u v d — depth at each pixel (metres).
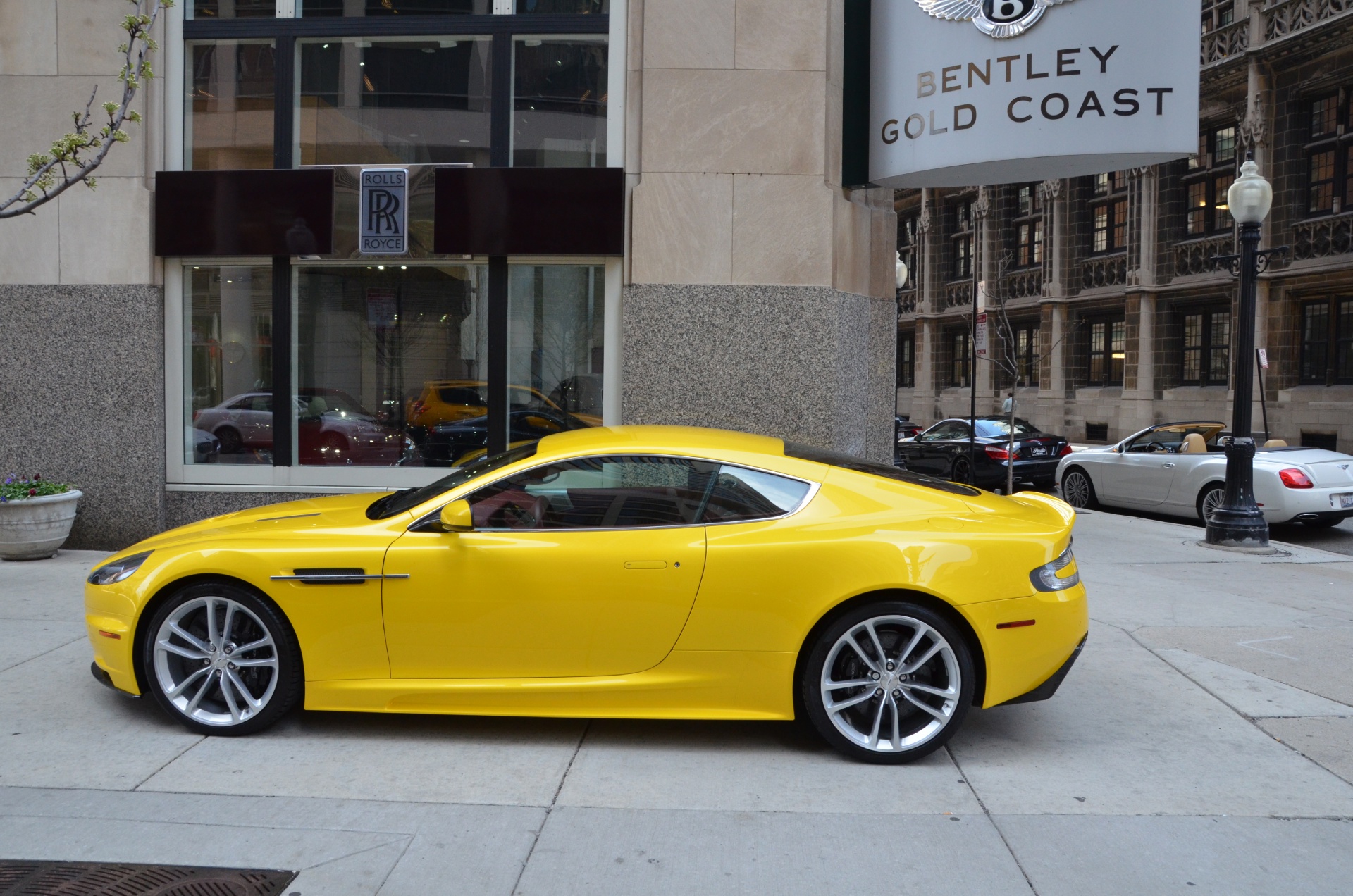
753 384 8.70
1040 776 4.16
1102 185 31.64
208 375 9.16
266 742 4.46
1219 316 27.69
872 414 10.08
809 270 8.68
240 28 9.13
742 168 8.67
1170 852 3.45
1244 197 10.47
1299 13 24.86
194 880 3.18
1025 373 34.59
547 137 9.07
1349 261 23.81
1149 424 29.36
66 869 3.24
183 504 9.15
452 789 3.96
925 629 4.21
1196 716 4.96
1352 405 23.58
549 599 4.31
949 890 3.17
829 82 8.92
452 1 9.12
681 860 3.36
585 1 9.03
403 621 4.36
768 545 4.28
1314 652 6.15
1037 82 8.38
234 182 8.92
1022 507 4.71
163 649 4.50
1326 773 4.22
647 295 8.70
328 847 3.42
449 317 9.08
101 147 8.85
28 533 8.33
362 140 9.21
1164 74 8.30
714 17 8.67
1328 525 12.12
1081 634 4.38
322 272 9.14
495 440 9.05
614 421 8.93
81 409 8.98
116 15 8.90
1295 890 3.19
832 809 3.80
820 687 4.26
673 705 4.35
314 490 9.12
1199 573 8.90
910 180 9.22
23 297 8.93
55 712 4.83
